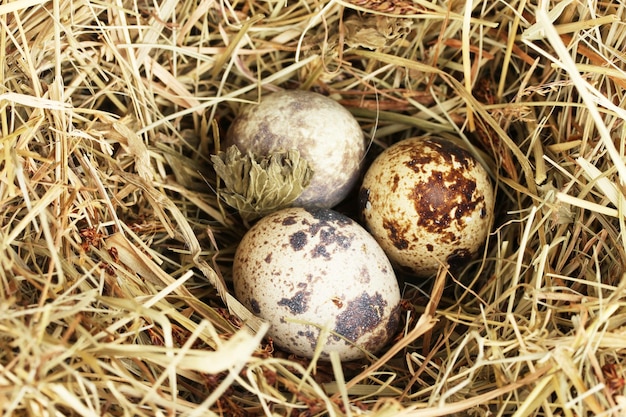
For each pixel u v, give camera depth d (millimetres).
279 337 184
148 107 206
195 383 180
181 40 204
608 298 173
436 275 200
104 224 185
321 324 181
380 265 187
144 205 202
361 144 204
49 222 179
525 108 198
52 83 185
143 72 206
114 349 164
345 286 181
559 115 199
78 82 194
